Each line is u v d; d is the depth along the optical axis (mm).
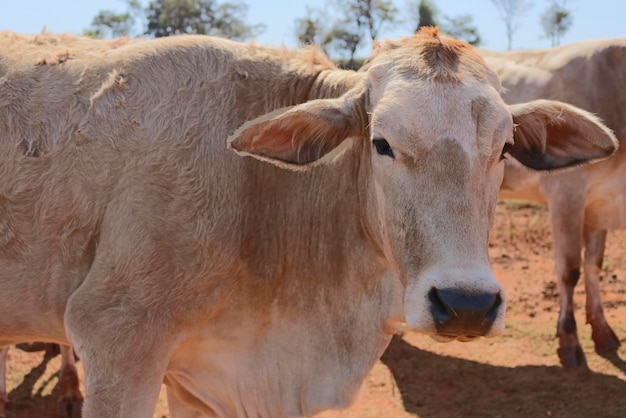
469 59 3389
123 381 3691
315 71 4129
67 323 3766
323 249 3996
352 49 27328
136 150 3797
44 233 3861
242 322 3977
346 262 4012
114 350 3684
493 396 6684
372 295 4047
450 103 3178
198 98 3922
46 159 3850
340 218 3988
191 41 4102
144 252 3695
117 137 3816
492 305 3020
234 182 3842
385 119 3217
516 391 6766
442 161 3111
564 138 3781
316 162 3604
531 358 7504
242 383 4098
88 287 3746
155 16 34562
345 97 3641
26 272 3920
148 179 3756
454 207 3086
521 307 9023
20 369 7156
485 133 3172
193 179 3773
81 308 3723
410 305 3123
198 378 4133
